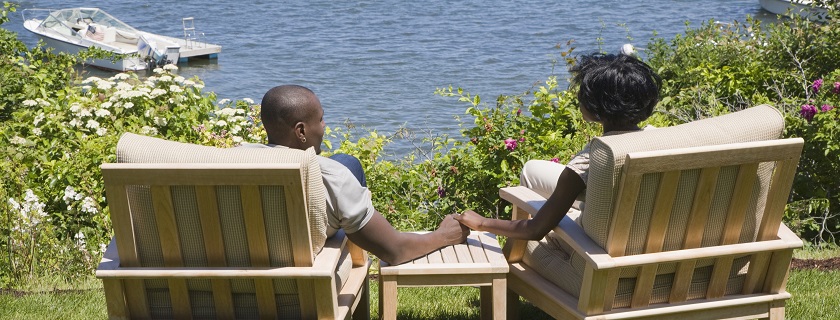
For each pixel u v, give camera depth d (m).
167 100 9.30
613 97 3.25
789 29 11.22
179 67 31.00
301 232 3.00
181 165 2.86
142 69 30.08
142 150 3.00
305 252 3.06
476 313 4.54
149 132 8.54
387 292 3.57
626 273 3.23
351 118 22.69
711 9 44.25
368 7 47.00
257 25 41.47
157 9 46.88
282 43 36.19
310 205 3.03
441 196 7.76
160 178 2.90
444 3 48.28
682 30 38.22
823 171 7.84
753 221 3.29
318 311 3.16
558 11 44.59
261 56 33.16
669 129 3.08
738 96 10.03
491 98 24.97
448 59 31.70
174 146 3.02
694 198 3.11
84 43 30.64
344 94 26.09
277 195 2.95
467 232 3.82
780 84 10.28
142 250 3.14
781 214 3.28
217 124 8.94
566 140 7.68
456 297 4.83
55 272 6.24
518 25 40.19
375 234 3.46
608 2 47.56
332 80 28.47
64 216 7.23
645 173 2.96
